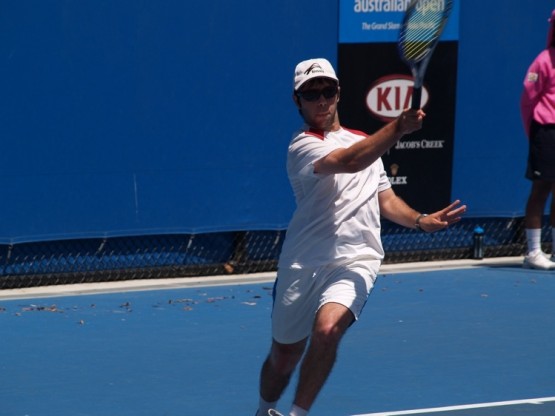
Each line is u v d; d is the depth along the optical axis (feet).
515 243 72.90
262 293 61.62
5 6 58.08
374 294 61.87
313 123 34.53
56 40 59.36
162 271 64.28
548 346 51.24
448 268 69.41
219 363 47.42
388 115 67.10
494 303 60.13
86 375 45.37
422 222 35.06
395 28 66.49
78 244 62.28
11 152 59.16
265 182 65.16
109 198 61.67
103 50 60.44
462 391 43.83
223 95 63.46
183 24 62.03
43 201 60.18
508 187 71.05
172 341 51.01
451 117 68.64
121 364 47.06
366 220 34.76
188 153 63.16
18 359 47.62
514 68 70.08
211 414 40.45
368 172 35.17
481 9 68.74
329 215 34.30
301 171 33.73
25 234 60.03
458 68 68.54
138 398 42.37
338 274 34.24
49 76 59.47
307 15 64.75
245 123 64.23
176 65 62.18
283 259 34.99
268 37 64.03
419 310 58.18
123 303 58.59
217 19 62.75
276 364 36.55
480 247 71.20
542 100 66.39
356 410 40.96
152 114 62.03
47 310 56.65
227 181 64.34
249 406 41.45
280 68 64.54
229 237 66.03
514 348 50.78
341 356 48.91
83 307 57.57
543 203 68.54
